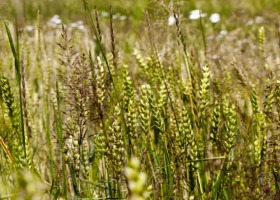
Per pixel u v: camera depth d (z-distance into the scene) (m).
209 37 3.40
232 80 1.96
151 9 1.83
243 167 1.61
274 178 1.63
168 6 1.74
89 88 1.50
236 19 3.86
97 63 1.53
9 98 1.54
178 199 1.58
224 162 1.58
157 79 1.77
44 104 1.91
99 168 1.63
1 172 1.55
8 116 1.56
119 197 1.49
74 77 1.50
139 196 0.98
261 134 1.73
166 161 1.58
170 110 1.64
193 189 1.59
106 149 1.50
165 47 1.96
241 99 1.86
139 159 1.56
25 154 1.47
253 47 2.92
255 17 4.78
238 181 1.59
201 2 5.68
